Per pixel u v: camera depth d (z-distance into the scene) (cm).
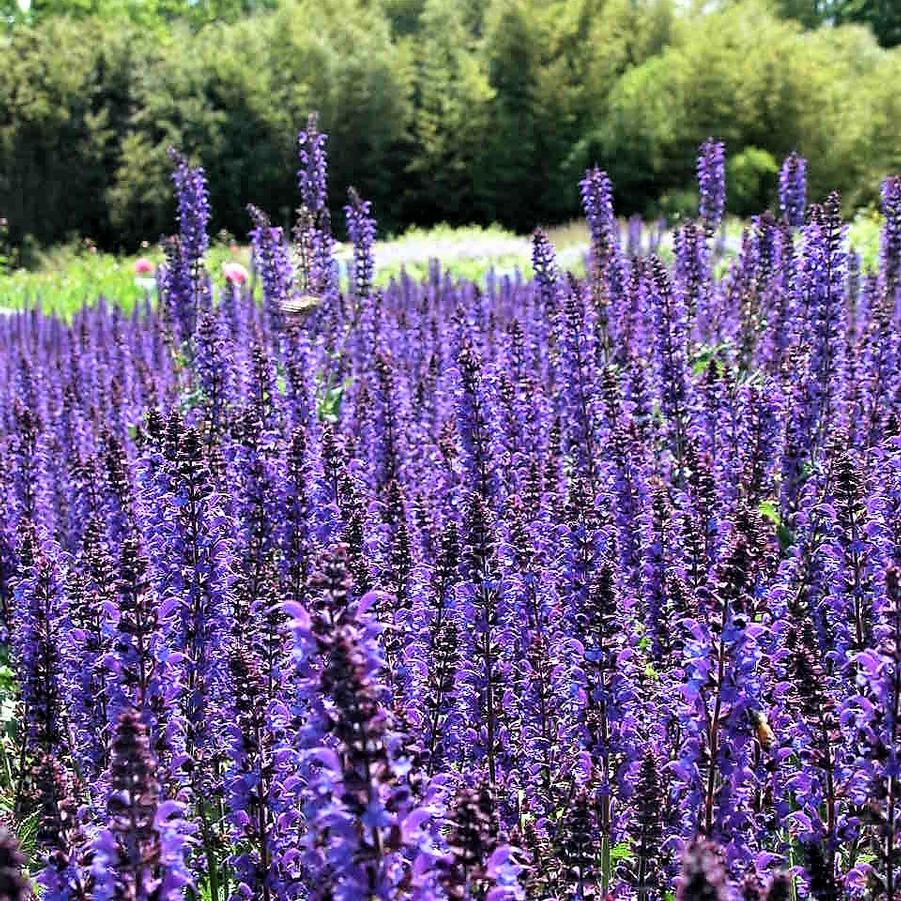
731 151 6431
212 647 796
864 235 3553
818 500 962
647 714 748
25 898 538
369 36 7806
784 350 1441
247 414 1001
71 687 823
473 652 780
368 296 1720
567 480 1125
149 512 846
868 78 7144
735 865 616
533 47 7344
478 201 7450
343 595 485
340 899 440
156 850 479
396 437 1223
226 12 10806
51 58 6669
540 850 627
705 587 770
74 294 3909
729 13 8044
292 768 652
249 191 7050
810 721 683
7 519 1188
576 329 1196
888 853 605
